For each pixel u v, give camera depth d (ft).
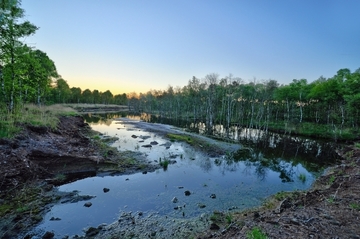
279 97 157.89
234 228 19.65
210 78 153.48
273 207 28.25
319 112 142.92
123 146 66.69
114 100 441.27
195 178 41.78
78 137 59.16
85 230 22.65
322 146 84.69
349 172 40.04
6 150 33.37
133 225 24.03
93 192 32.78
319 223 18.35
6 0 47.67
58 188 33.60
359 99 96.68
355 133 96.43
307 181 42.16
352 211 21.07
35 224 23.09
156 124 146.00
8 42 52.08
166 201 30.81
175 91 277.85
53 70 111.04
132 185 36.42
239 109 172.35
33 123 48.32
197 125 163.02
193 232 22.53
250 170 49.80
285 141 96.27
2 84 54.65
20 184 30.71
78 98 304.09
